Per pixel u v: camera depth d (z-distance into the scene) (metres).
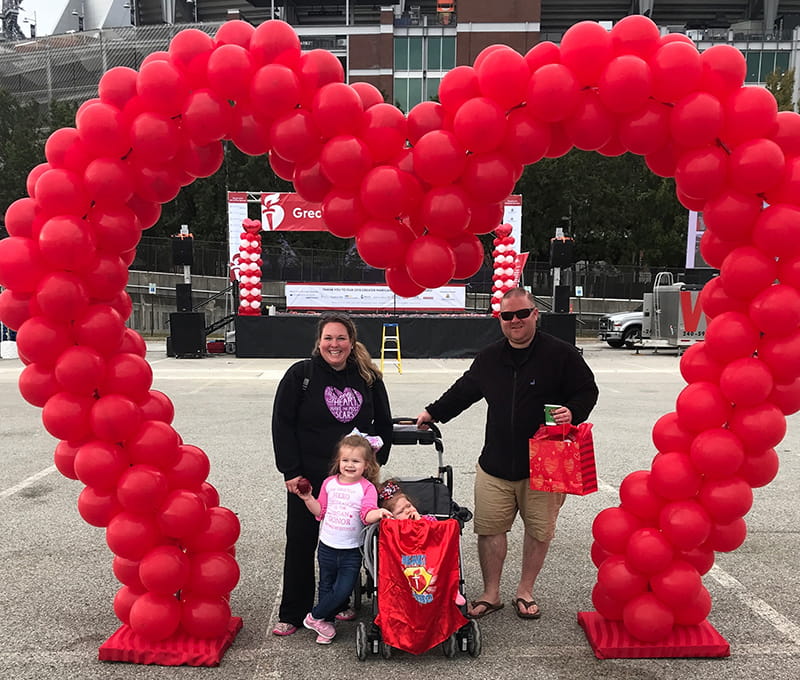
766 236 2.59
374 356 17.31
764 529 4.53
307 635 3.08
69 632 3.10
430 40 46.44
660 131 2.66
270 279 25.75
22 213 2.77
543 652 2.91
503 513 3.24
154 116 2.67
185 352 17.17
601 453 6.64
